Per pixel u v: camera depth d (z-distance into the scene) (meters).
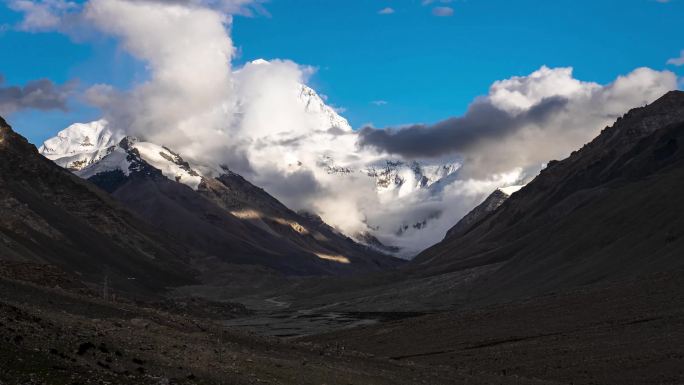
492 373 83.00
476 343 110.62
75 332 49.00
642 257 173.25
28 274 97.88
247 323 199.25
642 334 98.06
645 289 125.56
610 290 130.62
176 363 48.03
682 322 101.25
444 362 97.75
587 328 108.19
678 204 191.12
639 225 197.12
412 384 61.91
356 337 133.25
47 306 59.22
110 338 50.75
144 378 41.75
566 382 78.50
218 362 51.75
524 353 96.06
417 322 139.00
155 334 58.00
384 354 111.81
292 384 49.66
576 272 190.75
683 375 75.62
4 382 34.22
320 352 72.19
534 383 73.56
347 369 63.03
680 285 122.88
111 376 40.03
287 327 183.25
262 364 54.69
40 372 37.06
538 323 118.38
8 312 47.62
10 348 39.41
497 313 132.25
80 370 39.44
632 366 81.56
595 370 82.06
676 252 159.88
